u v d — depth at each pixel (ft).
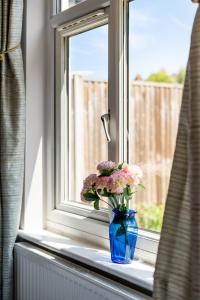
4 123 7.00
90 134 7.86
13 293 7.25
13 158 7.01
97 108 7.61
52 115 7.66
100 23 6.64
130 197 5.52
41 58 7.70
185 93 3.65
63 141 7.59
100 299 4.99
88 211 6.84
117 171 5.35
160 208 7.97
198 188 3.29
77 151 7.86
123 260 5.41
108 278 5.39
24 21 7.57
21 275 6.98
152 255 5.40
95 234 6.49
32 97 7.61
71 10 6.94
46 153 7.76
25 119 7.32
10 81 7.07
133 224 5.45
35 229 7.63
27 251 6.76
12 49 7.06
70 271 5.58
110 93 6.19
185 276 3.59
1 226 7.08
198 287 3.29
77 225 6.91
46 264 6.22
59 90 7.57
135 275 4.91
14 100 7.05
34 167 7.63
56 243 6.60
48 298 6.16
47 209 7.73
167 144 8.89
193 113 3.34
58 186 7.62
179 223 3.63
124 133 6.15
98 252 6.03
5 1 7.01
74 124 7.75
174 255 3.65
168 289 3.67
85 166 7.95
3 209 7.04
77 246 6.40
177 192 3.65
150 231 5.74
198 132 3.31
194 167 3.33
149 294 4.84
